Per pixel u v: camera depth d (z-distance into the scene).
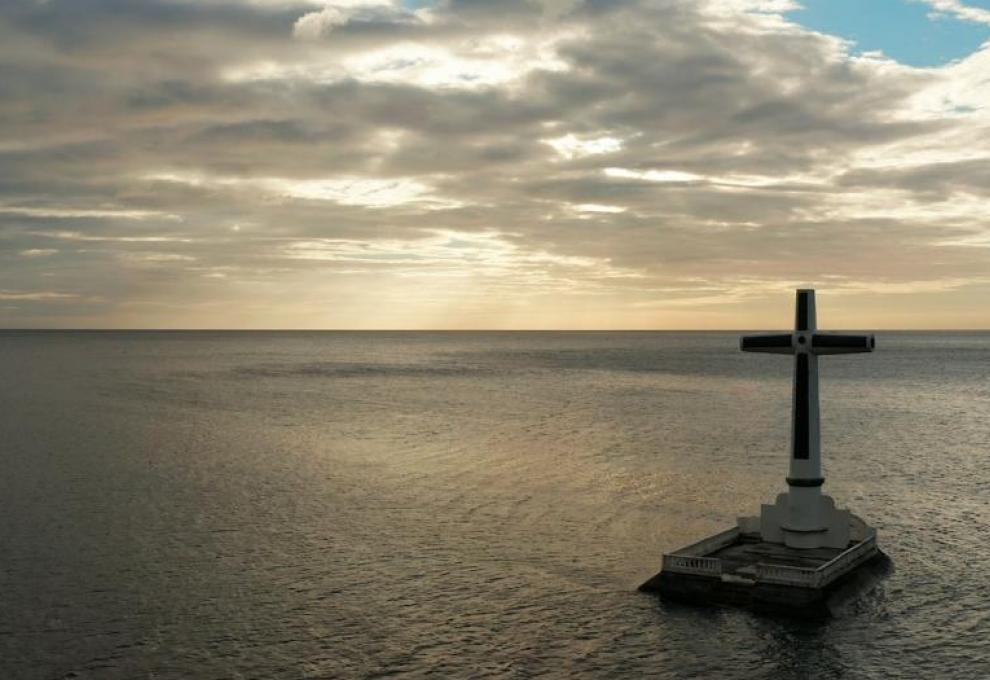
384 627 38.16
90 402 130.88
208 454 81.56
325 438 92.44
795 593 39.34
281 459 78.94
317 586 43.19
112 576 44.38
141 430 98.56
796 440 44.53
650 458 79.69
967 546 50.66
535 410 121.12
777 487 66.75
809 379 44.06
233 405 127.12
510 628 38.16
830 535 44.50
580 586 43.31
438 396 143.00
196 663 34.53
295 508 59.31
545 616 39.50
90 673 33.56
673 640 37.06
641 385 168.00
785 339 44.34
